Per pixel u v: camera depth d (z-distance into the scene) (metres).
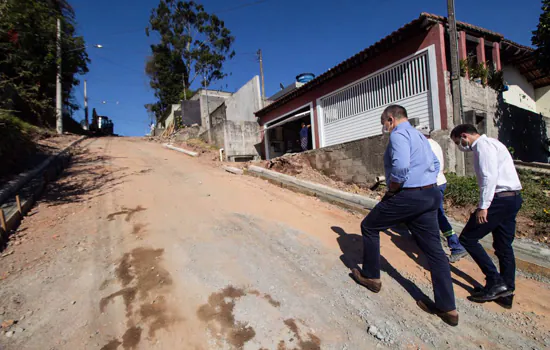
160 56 34.69
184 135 20.62
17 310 2.59
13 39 12.79
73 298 2.80
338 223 4.98
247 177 8.59
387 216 2.68
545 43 7.27
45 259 3.48
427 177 2.55
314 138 10.58
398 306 2.82
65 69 17.36
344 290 3.07
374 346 2.32
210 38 35.00
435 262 2.58
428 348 2.30
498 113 7.70
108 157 10.84
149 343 2.29
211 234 4.35
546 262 3.36
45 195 5.88
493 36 7.84
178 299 2.82
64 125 21.38
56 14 15.77
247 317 2.61
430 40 6.72
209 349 2.25
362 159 6.97
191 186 7.17
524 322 2.59
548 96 11.64
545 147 10.27
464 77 6.86
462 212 4.77
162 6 33.31
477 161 2.80
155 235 4.24
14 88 12.44
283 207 5.73
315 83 10.08
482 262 2.85
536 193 4.95
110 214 5.04
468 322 2.60
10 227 4.15
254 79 16.31
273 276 3.30
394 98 7.70
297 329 2.49
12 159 7.03
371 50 7.83
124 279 3.12
